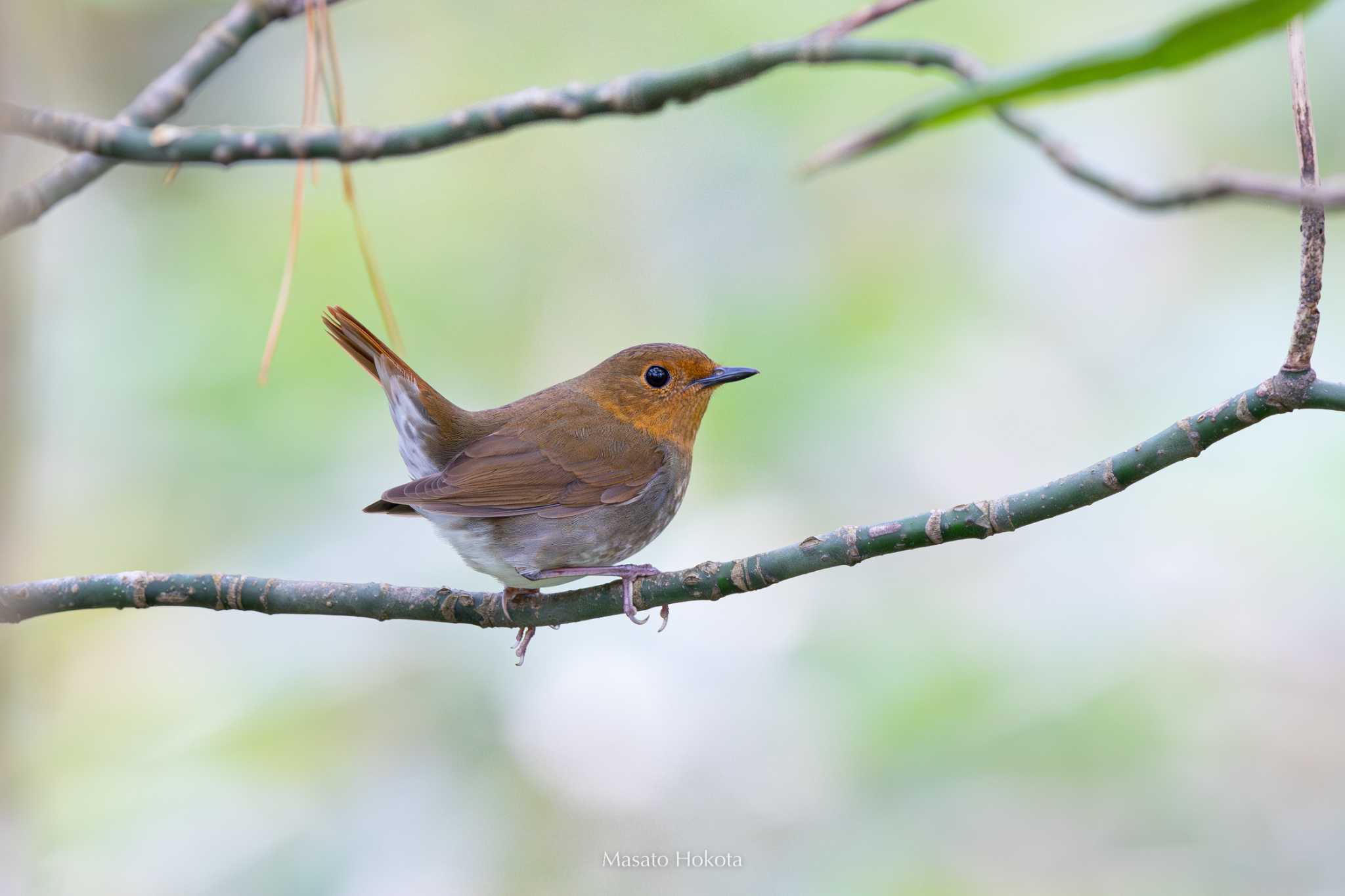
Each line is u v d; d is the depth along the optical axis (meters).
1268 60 13.62
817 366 13.14
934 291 13.83
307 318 12.63
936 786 10.76
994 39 13.58
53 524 11.65
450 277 13.43
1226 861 10.43
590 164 14.18
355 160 7.35
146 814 10.95
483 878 11.00
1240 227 13.62
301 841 10.94
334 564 11.77
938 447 13.03
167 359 12.32
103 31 13.70
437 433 8.84
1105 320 13.79
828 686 11.56
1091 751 10.88
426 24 14.79
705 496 12.55
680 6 14.29
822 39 6.63
